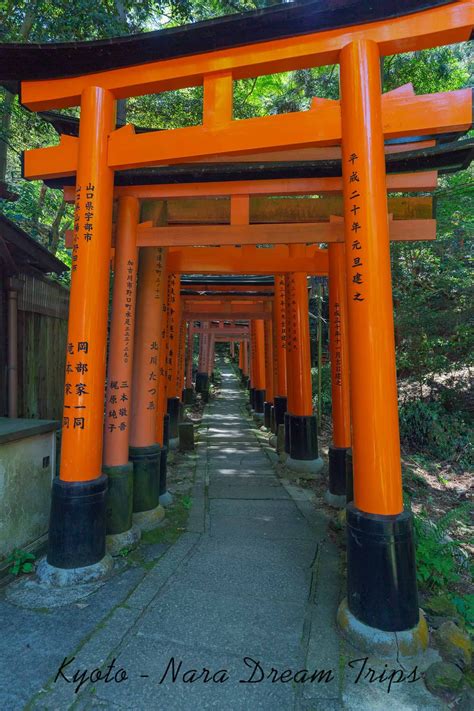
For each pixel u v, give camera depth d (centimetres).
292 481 581
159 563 331
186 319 1084
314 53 286
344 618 245
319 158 363
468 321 805
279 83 1091
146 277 433
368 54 271
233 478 594
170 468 646
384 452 244
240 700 195
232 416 1230
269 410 1016
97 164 330
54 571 296
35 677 206
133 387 426
